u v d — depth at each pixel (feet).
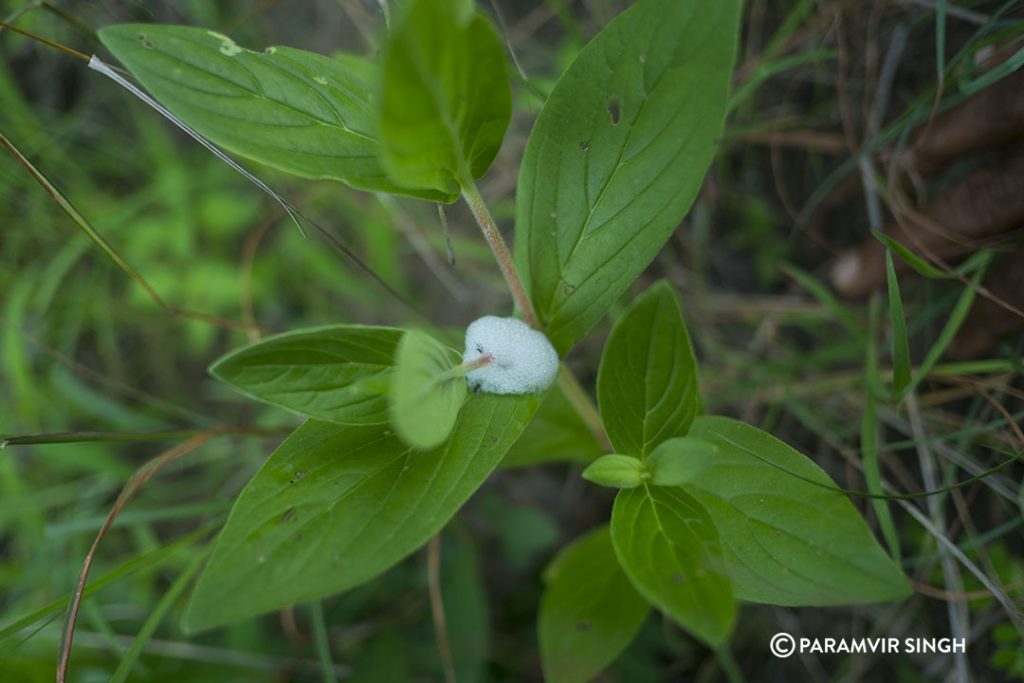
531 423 1.13
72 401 1.38
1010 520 1.14
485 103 0.88
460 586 1.26
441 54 0.83
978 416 1.16
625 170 0.95
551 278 0.97
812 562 0.92
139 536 1.28
